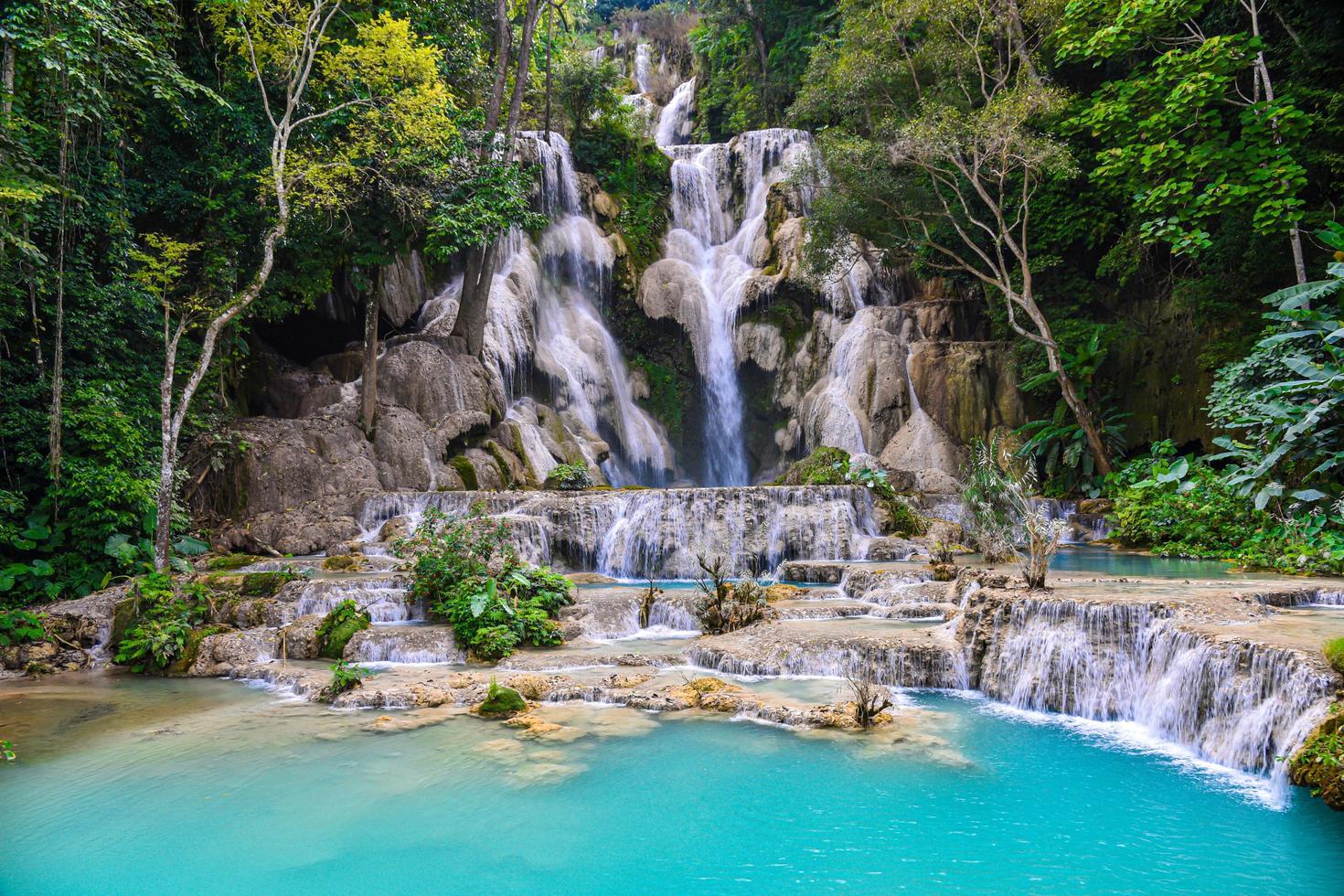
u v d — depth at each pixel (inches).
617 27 2026.3
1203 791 244.1
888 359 964.6
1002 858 205.8
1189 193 622.8
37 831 229.8
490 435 834.8
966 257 1023.0
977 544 610.5
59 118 546.6
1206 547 591.8
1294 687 248.1
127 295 594.2
